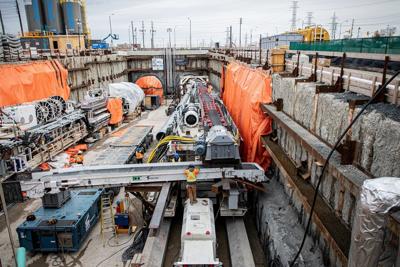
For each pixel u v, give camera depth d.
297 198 11.87
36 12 51.47
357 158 7.77
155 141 27.08
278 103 14.63
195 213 11.21
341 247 7.16
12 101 18.06
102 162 17.52
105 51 42.47
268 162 16.47
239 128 20.75
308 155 10.97
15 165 15.50
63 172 12.61
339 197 8.48
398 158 6.26
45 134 19.08
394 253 4.77
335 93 9.88
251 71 20.84
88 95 29.66
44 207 13.02
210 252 9.28
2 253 11.99
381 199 4.29
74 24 53.22
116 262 11.56
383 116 6.89
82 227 12.41
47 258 11.81
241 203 13.30
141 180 12.61
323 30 30.50
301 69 14.76
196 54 50.94
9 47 21.03
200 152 12.86
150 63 50.50
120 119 32.25
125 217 13.26
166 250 12.20
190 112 17.86
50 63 22.98
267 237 11.95
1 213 15.05
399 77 8.32
